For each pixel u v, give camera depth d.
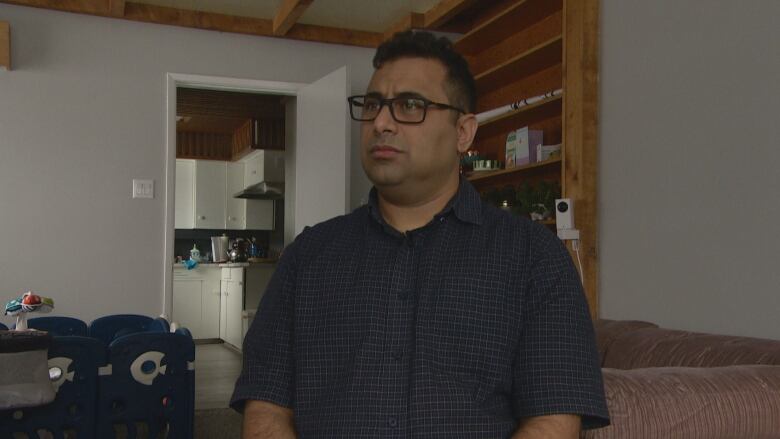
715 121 2.82
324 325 1.12
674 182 3.02
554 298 1.07
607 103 3.47
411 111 1.15
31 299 2.80
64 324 3.63
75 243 4.75
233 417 4.28
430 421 1.02
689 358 2.04
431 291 1.08
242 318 7.55
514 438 1.02
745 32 2.69
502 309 1.07
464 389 1.04
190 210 9.09
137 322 3.83
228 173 9.23
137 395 2.80
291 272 1.20
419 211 1.19
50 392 2.40
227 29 5.05
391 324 1.08
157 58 4.97
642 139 3.22
